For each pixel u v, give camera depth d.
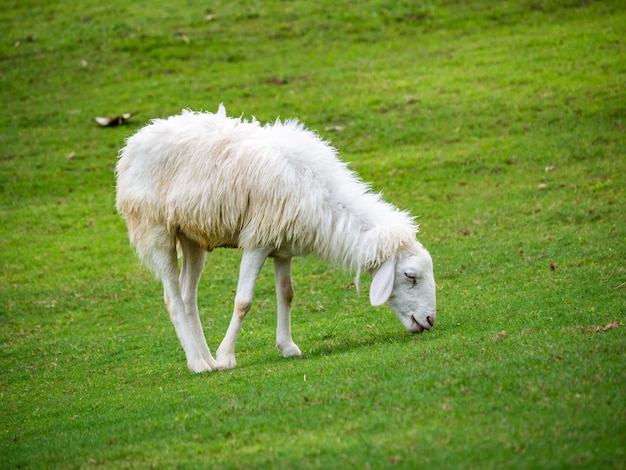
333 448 10.32
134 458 11.14
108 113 35.28
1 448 12.77
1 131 34.59
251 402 12.58
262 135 15.52
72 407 14.76
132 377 16.59
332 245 15.14
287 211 14.83
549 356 12.42
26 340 20.17
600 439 9.70
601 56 34.97
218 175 15.12
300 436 10.93
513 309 16.91
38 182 30.86
